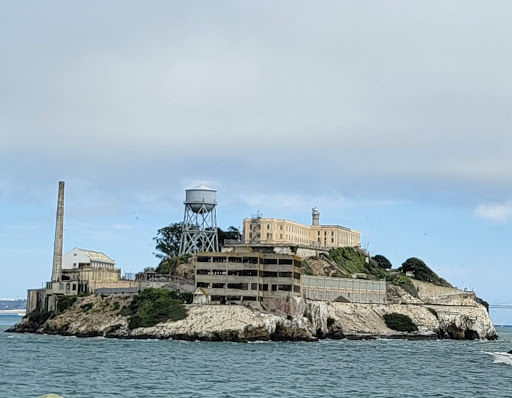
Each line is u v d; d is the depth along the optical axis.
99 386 127.31
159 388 125.69
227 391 123.62
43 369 150.50
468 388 134.25
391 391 128.62
